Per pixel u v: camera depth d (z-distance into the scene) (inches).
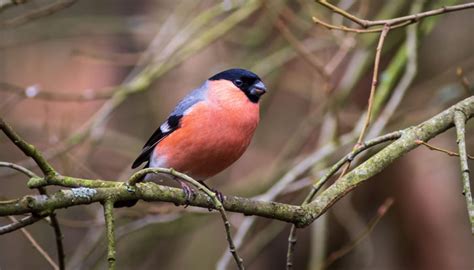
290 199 508.1
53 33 526.9
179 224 491.8
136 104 561.0
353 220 469.7
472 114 270.5
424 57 523.5
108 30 530.0
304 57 409.7
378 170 262.5
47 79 604.7
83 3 609.3
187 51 460.8
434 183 510.0
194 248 520.1
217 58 561.9
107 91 456.1
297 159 466.6
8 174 448.8
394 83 471.5
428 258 501.0
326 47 503.5
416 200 508.1
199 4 524.4
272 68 482.9
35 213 228.4
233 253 228.5
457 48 516.1
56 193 230.4
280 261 537.3
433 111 461.7
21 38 526.9
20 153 536.1
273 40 553.0
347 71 490.0
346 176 263.4
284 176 444.5
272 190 407.2
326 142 427.8
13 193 553.0
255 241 470.9
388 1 503.8
